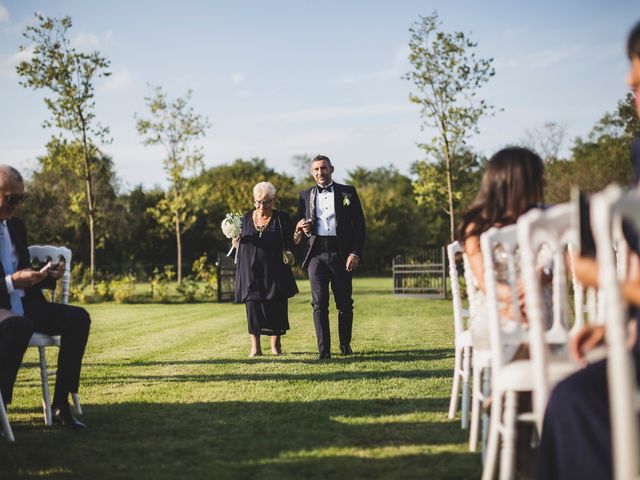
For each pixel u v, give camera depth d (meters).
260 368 6.12
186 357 7.05
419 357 6.60
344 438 3.59
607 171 23.42
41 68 17.97
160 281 18.75
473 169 27.25
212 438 3.65
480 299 3.10
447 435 3.62
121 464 3.20
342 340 7.06
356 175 77.19
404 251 45.41
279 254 6.95
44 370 4.08
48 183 37.09
